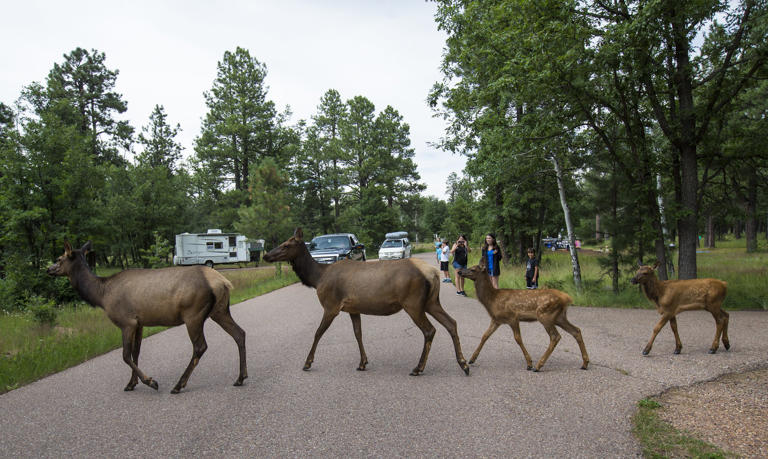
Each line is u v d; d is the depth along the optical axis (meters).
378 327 8.52
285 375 5.45
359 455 3.28
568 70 10.02
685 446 3.29
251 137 43.94
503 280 15.14
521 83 10.75
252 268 32.09
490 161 14.21
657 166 11.84
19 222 15.01
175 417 4.17
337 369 5.67
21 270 13.52
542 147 12.59
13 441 3.72
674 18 9.62
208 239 33.50
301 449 3.41
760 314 8.91
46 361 6.20
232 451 3.42
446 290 14.46
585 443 3.38
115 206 30.02
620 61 10.02
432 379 5.13
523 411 4.05
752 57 10.01
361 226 52.09
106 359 6.62
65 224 16.67
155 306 4.97
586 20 10.98
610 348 6.41
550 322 5.30
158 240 19.08
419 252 52.84
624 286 12.02
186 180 45.69
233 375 5.53
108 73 41.34
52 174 16.33
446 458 3.20
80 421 4.13
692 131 10.90
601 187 11.83
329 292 5.62
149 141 48.16
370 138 52.38
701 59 10.95
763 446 3.27
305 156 51.00
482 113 17.09
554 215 21.78
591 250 36.69
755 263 19.33
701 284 5.93
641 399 4.29
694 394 4.44
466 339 7.28
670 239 12.35
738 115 12.75
